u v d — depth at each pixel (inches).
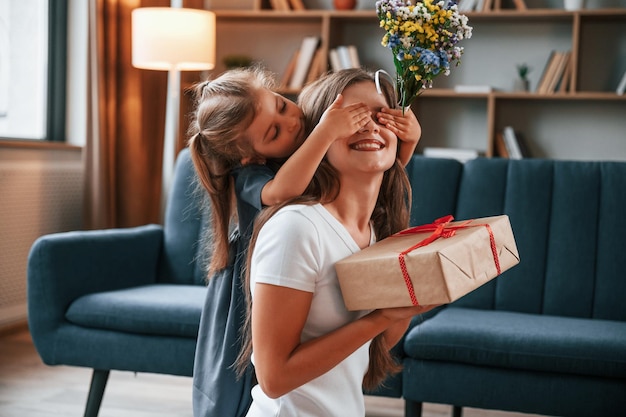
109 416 108.7
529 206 109.3
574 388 84.8
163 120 174.9
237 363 60.9
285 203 48.4
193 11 159.0
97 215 164.1
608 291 104.2
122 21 167.3
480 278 46.4
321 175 49.3
